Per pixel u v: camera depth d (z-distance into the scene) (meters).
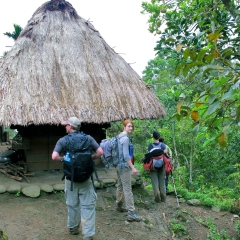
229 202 6.25
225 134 1.77
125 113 5.53
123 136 4.39
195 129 1.99
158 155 5.28
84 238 3.58
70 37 6.57
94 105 5.44
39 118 4.90
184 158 10.13
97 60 6.38
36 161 5.88
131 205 4.49
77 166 3.39
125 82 6.22
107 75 6.14
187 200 6.21
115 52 7.22
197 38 3.72
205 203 6.13
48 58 5.98
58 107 5.16
